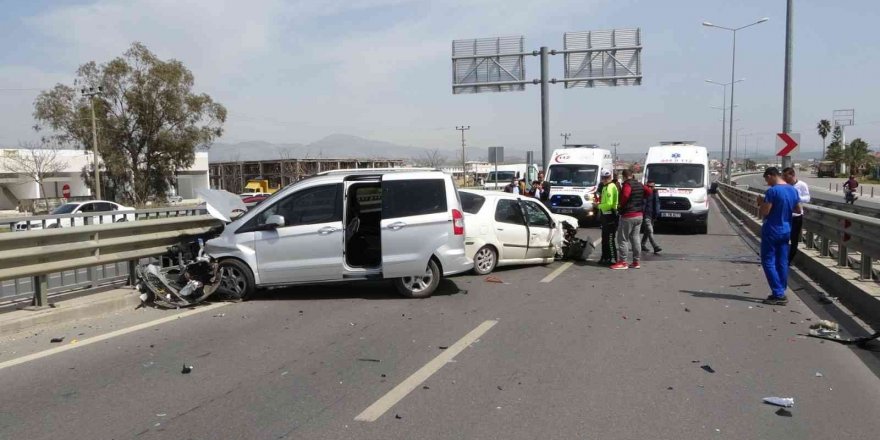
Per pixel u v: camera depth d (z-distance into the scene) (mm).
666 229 22391
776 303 8891
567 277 11445
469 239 11438
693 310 8531
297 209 9266
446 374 5797
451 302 9117
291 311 8562
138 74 53281
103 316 8258
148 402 5156
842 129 124125
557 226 13188
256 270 9188
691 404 5031
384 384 5535
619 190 12922
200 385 5555
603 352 6500
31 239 7598
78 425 4699
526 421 4691
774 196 8789
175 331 7477
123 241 8945
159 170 55281
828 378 5672
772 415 4805
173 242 9984
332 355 6445
